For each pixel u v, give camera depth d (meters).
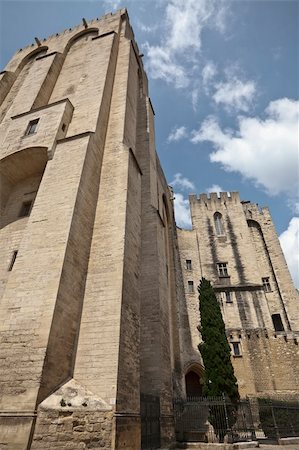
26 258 10.48
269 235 34.50
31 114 16.17
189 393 25.72
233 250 31.97
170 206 32.00
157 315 14.77
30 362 8.22
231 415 15.91
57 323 9.00
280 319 29.88
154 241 17.31
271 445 14.95
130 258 11.95
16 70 24.08
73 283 10.26
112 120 16.84
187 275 30.17
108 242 11.84
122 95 18.19
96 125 14.91
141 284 15.95
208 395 17.08
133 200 13.86
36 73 21.19
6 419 7.46
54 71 21.30
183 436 16.39
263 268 32.81
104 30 24.61
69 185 12.05
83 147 13.34
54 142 13.91
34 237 10.97
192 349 25.44
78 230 11.27
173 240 28.91
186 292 28.70
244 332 25.72
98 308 10.27
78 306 10.28
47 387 8.09
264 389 23.02
